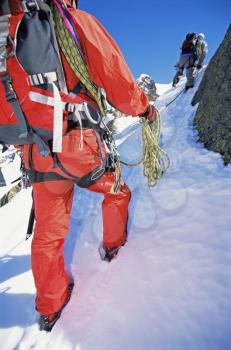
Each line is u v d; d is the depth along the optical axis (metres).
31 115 1.23
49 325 1.56
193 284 1.34
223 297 1.22
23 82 1.17
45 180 1.44
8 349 1.53
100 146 1.46
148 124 1.72
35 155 1.41
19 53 1.12
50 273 1.52
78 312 1.57
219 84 2.86
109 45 1.26
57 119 1.21
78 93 1.31
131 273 1.62
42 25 1.14
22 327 1.66
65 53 1.22
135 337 1.26
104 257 1.87
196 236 1.59
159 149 1.83
